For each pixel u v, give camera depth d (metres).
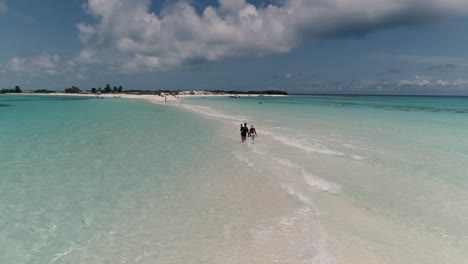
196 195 9.02
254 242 6.32
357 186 9.70
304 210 7.86
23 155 14.04
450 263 5.53
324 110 49.72
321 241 6.30
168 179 10.55
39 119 30.52
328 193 9.11
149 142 17.72
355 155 14.02
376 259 5.65
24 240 6.43
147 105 64.12
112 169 11.81
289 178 10.58
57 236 6.61
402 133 21.08
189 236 6.60
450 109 52.78
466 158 13.36
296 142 17.50
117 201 8.57
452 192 9.13
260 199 8.69
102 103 70.50
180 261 5.65
